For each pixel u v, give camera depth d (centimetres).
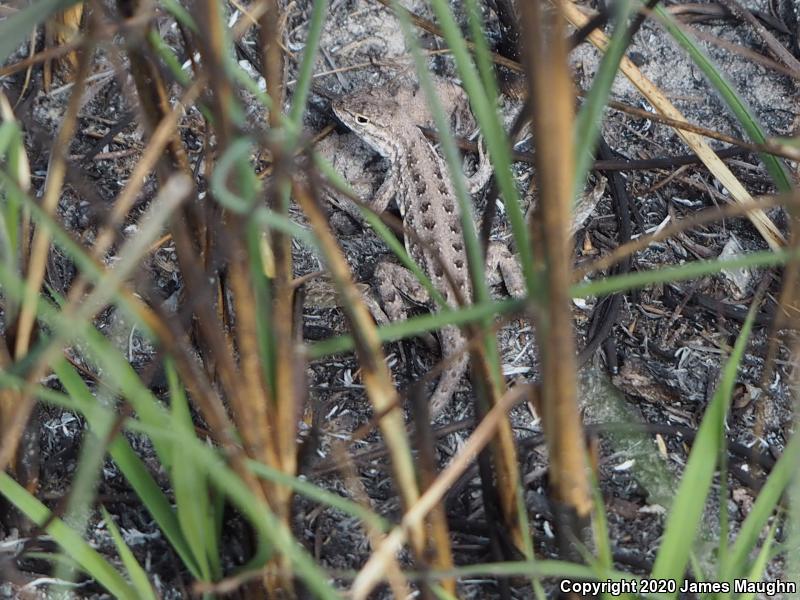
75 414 765
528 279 490
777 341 827
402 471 503
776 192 934
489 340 542
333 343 500
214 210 618
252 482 529
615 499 707
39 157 945
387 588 646
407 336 843
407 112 1004
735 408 779
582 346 827
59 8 489
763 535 684
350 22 1069
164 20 1001
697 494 545
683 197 948
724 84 721
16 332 630
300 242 915
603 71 478
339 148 1028
